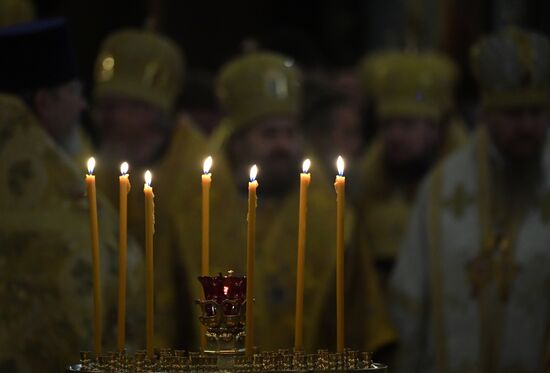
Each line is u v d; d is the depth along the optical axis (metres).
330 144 11.36
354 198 11.33
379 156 11.41
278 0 17.97
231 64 9.82
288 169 9.54
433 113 11.40
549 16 16.20
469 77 14.46
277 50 12.04
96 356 5.15
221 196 9.45
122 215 5.18
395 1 17.80
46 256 6.55
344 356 5.09
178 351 5.07
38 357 6.46
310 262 9.41
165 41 9.93
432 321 9.22
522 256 9.04
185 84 11.32
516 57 8.98
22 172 6.65
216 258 9.32
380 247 11.15
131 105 9.64
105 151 9.66
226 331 5.14
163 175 9.55
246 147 9.59
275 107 9.52
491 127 9.18
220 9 16.88
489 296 9.08
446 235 9.30
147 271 5.09
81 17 14.74
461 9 15.64
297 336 5.15
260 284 9.30
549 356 8.50
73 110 7.25
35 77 7.06
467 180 9.36
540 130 9.08
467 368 9.06
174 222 9.37
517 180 9.20
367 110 12.27
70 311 6.50
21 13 8.77
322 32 18.42
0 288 6.52
